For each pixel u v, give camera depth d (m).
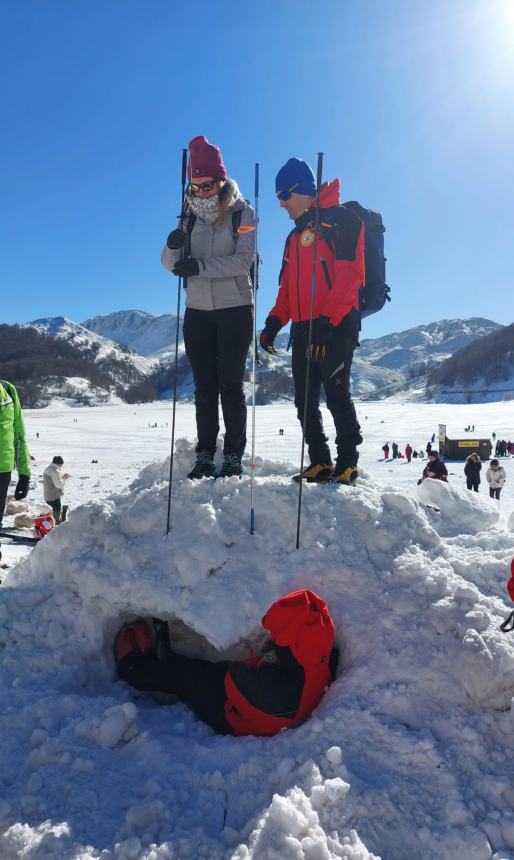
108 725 2.22
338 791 1.83
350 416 3.45
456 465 32.31
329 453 3.65
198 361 3.52
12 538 7.90
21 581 3.09
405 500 3.01
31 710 2.33
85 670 2.68
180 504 2.97
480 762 1.98
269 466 3.87
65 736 2.20
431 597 2.54
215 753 2.16
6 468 4.61
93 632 2.73
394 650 2.36
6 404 4.62
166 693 2.74
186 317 3.53
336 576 2.68
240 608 2.62
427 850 1.74
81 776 2.05
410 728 2.12
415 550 2.83
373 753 2.02
